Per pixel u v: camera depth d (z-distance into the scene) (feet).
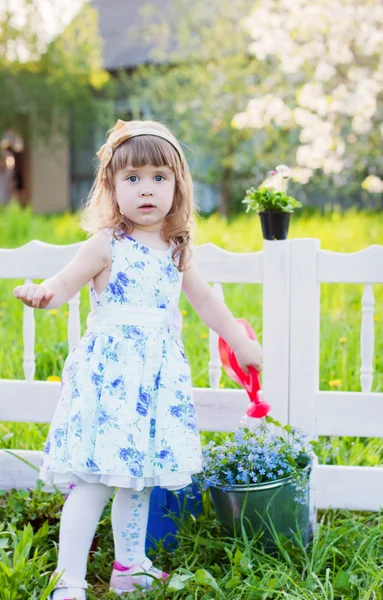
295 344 7.95
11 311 15.23
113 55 47.88
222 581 6.49
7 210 31.48
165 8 49.29
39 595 6.31
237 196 38.65
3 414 8.50
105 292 6.70
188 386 6.64
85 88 45.21
